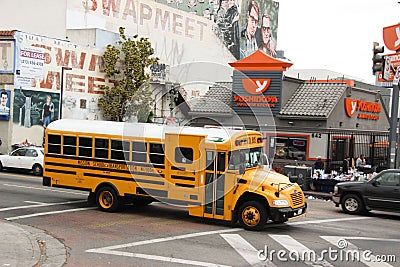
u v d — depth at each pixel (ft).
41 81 104.06
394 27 78.28
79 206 52.75
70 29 123.24
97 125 50.90
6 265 29.53
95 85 116.78
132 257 33.53
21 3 131.23
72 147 51.62
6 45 99.50
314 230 44.52
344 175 76.23
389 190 53.52
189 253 34.86
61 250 34.99
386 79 66.23
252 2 242.58
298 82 102.06
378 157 100.42
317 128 91.76
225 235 40.96
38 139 103.96
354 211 55.72
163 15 158.40
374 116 115.75
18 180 74.18
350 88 100.68
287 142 94.12
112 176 49.39
